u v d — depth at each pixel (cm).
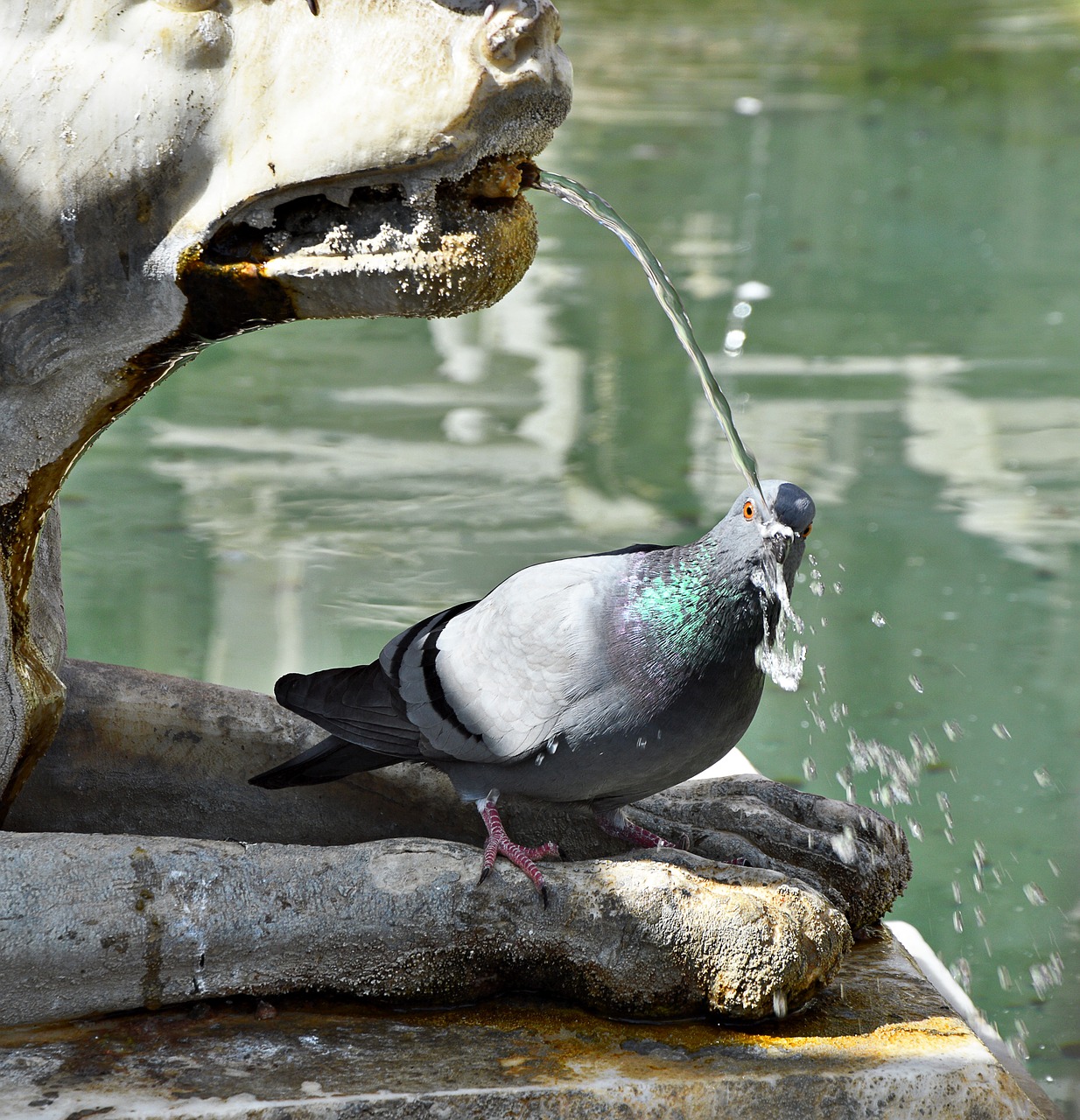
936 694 830
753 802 523
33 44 411
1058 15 3556
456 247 400
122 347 441
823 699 823
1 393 443
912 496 1100
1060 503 1089
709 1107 395
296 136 396
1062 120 2520
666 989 421
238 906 414
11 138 409
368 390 1315
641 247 462
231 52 403
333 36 394
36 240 416
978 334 1467
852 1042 421
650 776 457
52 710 476
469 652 464
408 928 420
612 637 439
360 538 999
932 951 578
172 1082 391
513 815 521
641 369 1364
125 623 872
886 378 1348
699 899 419
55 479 467
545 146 409
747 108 2605
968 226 1877
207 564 969
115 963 408
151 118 405
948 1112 404
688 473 1127
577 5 3656
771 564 426
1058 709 809
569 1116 389
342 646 845
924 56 3081
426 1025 422
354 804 535
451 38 384
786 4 3734
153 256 419
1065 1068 538
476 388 1316
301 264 408
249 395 1305
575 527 1025
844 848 503
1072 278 1661
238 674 809
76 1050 405
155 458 1152
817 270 1678
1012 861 675
